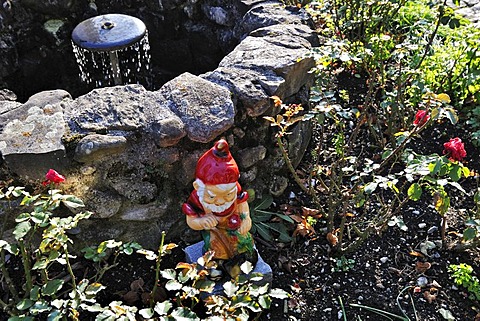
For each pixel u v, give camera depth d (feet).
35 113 5.22
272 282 5.33
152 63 9.19
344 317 5.04
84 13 8.66
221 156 4.40
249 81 5.57
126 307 4.02
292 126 6.06
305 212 5.89
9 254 5.51
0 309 5.08
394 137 6.61
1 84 8.44
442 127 7.02
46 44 8.63
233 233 4.79
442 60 7.36
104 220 5.37
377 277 5.37
